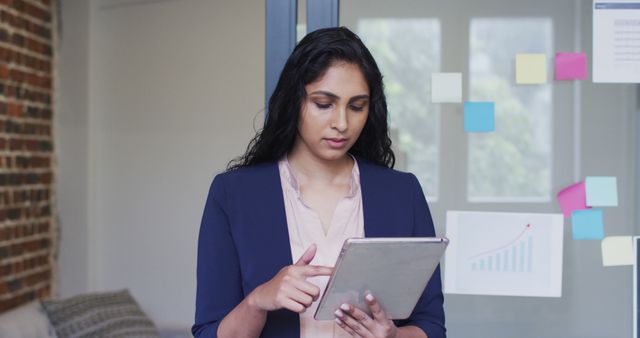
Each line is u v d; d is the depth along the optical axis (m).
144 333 2.97
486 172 1.54
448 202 1.54
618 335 1.53
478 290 1.53
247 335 1.13
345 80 1.17
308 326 1.22
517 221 1.54
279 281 1.08
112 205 3.52
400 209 1.28
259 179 1.27
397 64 1.55
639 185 1.53
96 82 3.50
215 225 1.25
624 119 1.53
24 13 3.14
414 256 1.03
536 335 1.53
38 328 2.74
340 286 1.04
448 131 1.54
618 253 1.53
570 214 1.53
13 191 3.05
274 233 1.23
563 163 1.54
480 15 1.54
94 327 2.86
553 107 1.54
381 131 1.31
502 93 1.54
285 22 1.52
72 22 3.45
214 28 3.43
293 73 1.20
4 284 2.96
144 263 3.49
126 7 3.48
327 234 1.24
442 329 1.27
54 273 3.45
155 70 3.48
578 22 1.54
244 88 3.39
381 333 1.09
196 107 3.45
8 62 3.00
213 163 3.42
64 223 3.46
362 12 1.54
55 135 3.46
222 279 1.23
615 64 1.54
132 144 3.49
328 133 1.19
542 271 1.53
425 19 1.54
